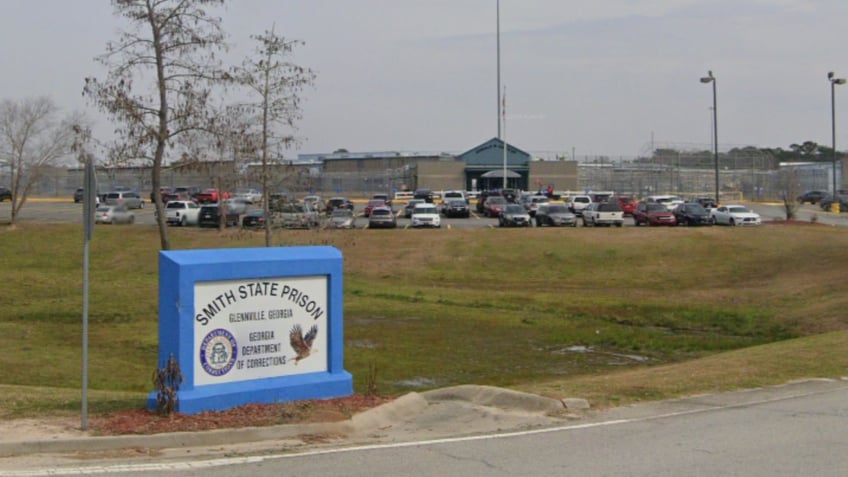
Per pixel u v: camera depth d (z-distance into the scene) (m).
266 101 27.25
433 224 57.00
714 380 14.25
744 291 36.59
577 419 11.30
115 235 51.53
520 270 44.44
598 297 35.66
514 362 22.05
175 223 58.25
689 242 48.50
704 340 25.56
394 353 23.20
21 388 14.77
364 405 11.32
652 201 68.31
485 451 9.41
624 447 9.57
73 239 50.88
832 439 9.93
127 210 61.84
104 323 28.02
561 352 23.64
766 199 92.75
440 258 46.19
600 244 48.38
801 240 48.22
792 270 40.94
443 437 10.20
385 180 105.50
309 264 11.55
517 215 58.44
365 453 9.30
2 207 73.62
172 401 10.38
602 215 58.16
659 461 8.88
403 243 48.97
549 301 34.22
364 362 21.88
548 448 9.55
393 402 11.50
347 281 40.28
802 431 10.39
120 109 20.69
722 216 59.28
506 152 97.50
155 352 23.23
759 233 50.62
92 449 9.28
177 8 20.83
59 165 65.56
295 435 10.05
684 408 12.02
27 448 9.12
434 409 11.70
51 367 20.78
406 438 10.16
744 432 10.34
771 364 15.80
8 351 22.77
